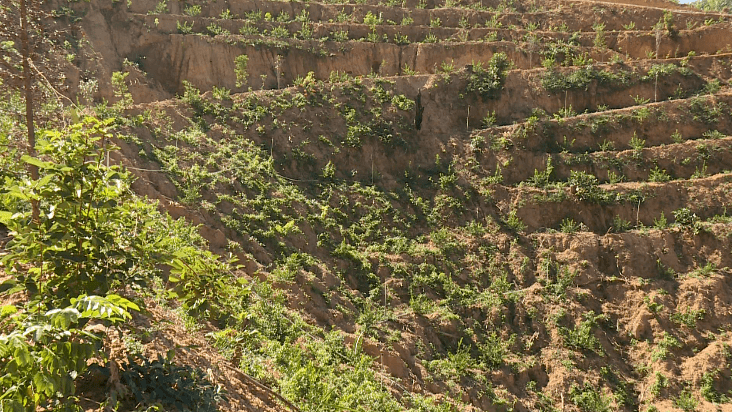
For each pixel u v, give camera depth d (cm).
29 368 522
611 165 3681
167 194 2662
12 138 1207
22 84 1251
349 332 2386
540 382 2648
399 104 3866
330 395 1291
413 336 2567
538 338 2806
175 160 2912
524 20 5091
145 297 1154
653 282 3120
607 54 4628
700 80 4269
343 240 3019
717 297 3039
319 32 4581
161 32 4169
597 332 2872
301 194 3203
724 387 2686
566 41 4816
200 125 3372
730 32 4656
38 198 655
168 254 763
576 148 3797
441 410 1939
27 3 1230
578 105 4097
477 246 3219
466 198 3472
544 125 3822
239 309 1759
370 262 2950
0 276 883
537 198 3462
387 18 4922
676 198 3528
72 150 676
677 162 3722
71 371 609
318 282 2573
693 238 3319
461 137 3828
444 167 3659
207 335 1155
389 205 3328
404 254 3061
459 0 5338
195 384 729
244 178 3059
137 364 729
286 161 3406
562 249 3244
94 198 679
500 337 2780
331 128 3672
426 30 4762
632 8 5069
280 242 2758
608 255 3222
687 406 2589
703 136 3897
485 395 2425
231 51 4194
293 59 4325
